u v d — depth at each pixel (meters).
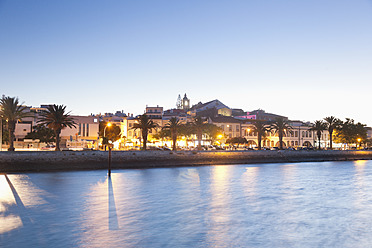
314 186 45.94
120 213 28.11
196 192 39.53
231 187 44.00
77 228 23.39
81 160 67.00
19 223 24.69
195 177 55.09
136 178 53.03
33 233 22.14
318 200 35.19
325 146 155.50
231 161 87.62
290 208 30.89
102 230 22.94
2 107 66.19
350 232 23.05
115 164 70.56
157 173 61.47
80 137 113.62
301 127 150.38
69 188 41.72
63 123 71.44
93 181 48.78
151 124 88.94
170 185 45.19
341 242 20.83
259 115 169.50
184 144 120.00
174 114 161.75
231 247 19.67
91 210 29.20
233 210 29.72
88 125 117.75
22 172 60.19
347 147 149.50
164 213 28.25
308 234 22.48
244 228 23.78
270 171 67.50
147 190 40.72
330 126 120.12
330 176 58.94
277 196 37.41
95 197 35.62
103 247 19.48
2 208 29.86
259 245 20.09
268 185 46.34
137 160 73.50
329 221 26.08
